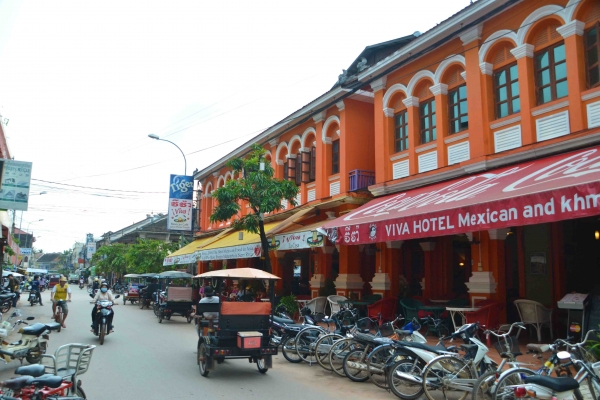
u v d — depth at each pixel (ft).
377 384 26.84
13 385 15.47
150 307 91.40
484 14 39.58
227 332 29.37
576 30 33.40
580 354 23.18
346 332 33.09
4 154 61.77
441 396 25.13
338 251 57.41
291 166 67.46
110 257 168.35
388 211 39.06
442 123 43.70
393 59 48.19
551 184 25.91
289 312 55.06
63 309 51.13
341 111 56.34
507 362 23.93
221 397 24.50
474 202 29.40
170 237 173.99
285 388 26.71
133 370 30.86
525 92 36.37
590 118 32.22
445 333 41.16
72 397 16.12
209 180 102.53
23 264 222.07
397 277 49.26
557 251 41.19
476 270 39.73
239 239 65.36
